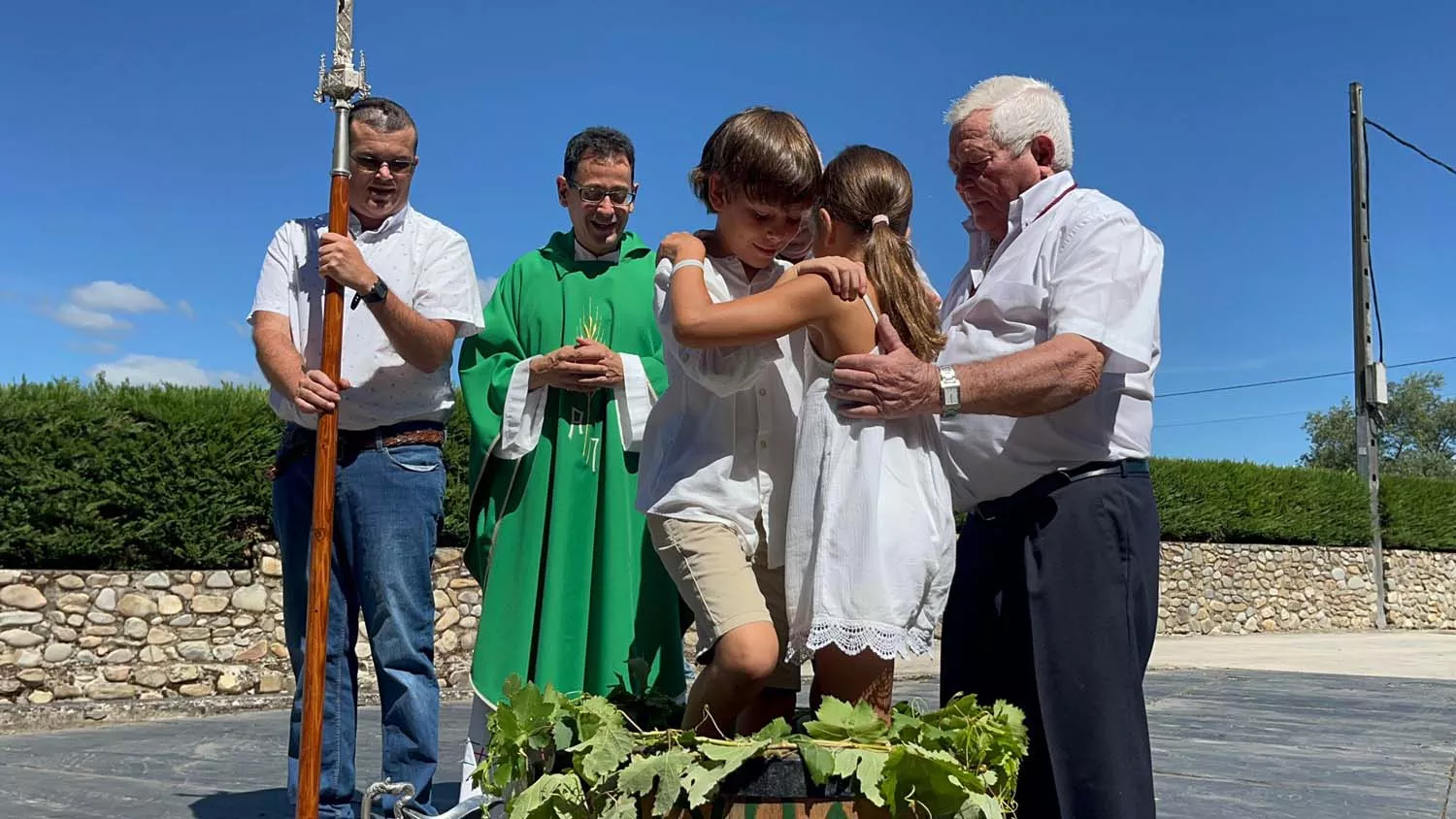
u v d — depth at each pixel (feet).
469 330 13.71
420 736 13.38
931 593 8.63
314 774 10.59
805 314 8.59
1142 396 10.34
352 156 13.23
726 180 8.93
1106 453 10.20
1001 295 10.40
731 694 8.57
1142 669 10.22
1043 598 10.14
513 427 13.07
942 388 8.64
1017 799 10.32
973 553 10.84
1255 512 72.13
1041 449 10.21
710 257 9.55
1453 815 17.44
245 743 23.66
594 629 12.95
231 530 31.78
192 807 16.52
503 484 13.38
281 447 13.85
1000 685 10.60
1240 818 16.97
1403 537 83.30
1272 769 21.45
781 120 8.95
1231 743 24.75
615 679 12.66
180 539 30.73
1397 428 212.84
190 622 30.76
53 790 18.03
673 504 9.09
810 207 9.21
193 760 21.35
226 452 31.40
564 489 13.14
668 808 7.53
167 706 28.66
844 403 8.64
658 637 12.95
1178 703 32.73
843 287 8.55
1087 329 9.47
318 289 13.60
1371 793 19.21
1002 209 10.84
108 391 30.45
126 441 30.09
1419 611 83.30
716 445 9.21
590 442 13.21
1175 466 68.64
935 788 7.55
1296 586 74.69
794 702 10.03
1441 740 25.59
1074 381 9.27
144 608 30.14
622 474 13.15
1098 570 10.07
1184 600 68.08
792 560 8.60
